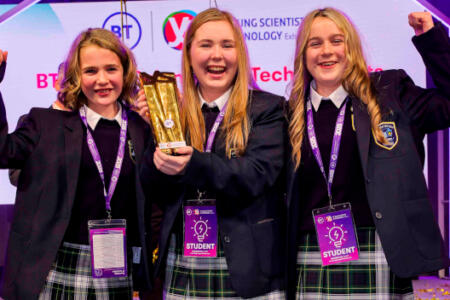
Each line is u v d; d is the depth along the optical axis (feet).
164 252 6.37
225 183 5.91
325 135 6.43
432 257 5.89
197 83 7.01
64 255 6.77
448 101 6.03
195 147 6.52
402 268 5.83
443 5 14.24
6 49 13.91
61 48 13.97
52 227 6.59
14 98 13.96
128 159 7.14
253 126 6.45
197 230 6.28
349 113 6.42
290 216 6.31
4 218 14.30
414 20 6.26
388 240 5.85
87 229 6.86
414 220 5.92
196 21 6.61
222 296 6.18
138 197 6.93
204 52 6.47
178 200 6.36
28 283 6.42
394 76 6.56
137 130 7.32
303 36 6.55
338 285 6.12
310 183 6.45
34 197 6.66
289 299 6.33
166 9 13.98
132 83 7.54
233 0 13.89
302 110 6.59
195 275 6.27
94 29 7.31
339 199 6.26
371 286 6.04
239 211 6.23
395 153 6.04
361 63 6.42
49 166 6.72
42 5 13.93
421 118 6.23
